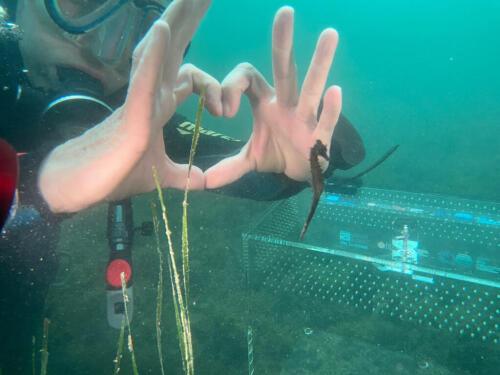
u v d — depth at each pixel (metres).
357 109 3.10
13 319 0.46
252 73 0.38
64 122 0.45
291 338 0.72
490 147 2.03
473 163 1.84
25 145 0.50
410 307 0.59
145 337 0.77
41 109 0.49
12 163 0.22
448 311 0.57
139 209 1.31
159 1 0.60
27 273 0.45
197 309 0.85
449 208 0.76
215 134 0.76
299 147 0.38
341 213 0.75
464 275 0.54
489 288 0.53
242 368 0.69
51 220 0.42
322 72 0.35
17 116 0.47
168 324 0.80
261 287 0.68
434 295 0.57
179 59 0.30
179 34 0.29
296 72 0.37
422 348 0.64
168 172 0.36
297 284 0.67
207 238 1.14
